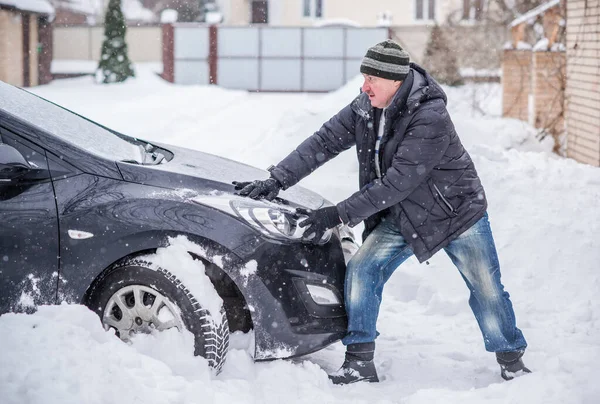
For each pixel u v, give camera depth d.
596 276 5.79
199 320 3.88
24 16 32.47
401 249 4.29
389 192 4.02
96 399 3.21
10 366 3.27
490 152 9.48
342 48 36.38
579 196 7.49
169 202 3.98
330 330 4.17
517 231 6.57
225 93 32.28
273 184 4.36
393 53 3.97
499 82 23.03
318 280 4.14
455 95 21.48
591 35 11.74
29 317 3.64
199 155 5.12
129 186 4.03
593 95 11.61
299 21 46.25
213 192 4.16
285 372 4.12
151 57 43.22
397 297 5.99
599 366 3.97
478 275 4.23
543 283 5.84
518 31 18.33
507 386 3.91
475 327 5.29
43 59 35.12
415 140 4.01
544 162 9.54
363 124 4.22
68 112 4.88
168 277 3.88
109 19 35.81
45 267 3.94
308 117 12.72
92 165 4.04
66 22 43.84
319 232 4.05
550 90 14.67
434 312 5.62
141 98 27.45
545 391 3.78
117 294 3.97
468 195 4.15
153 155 4.70
